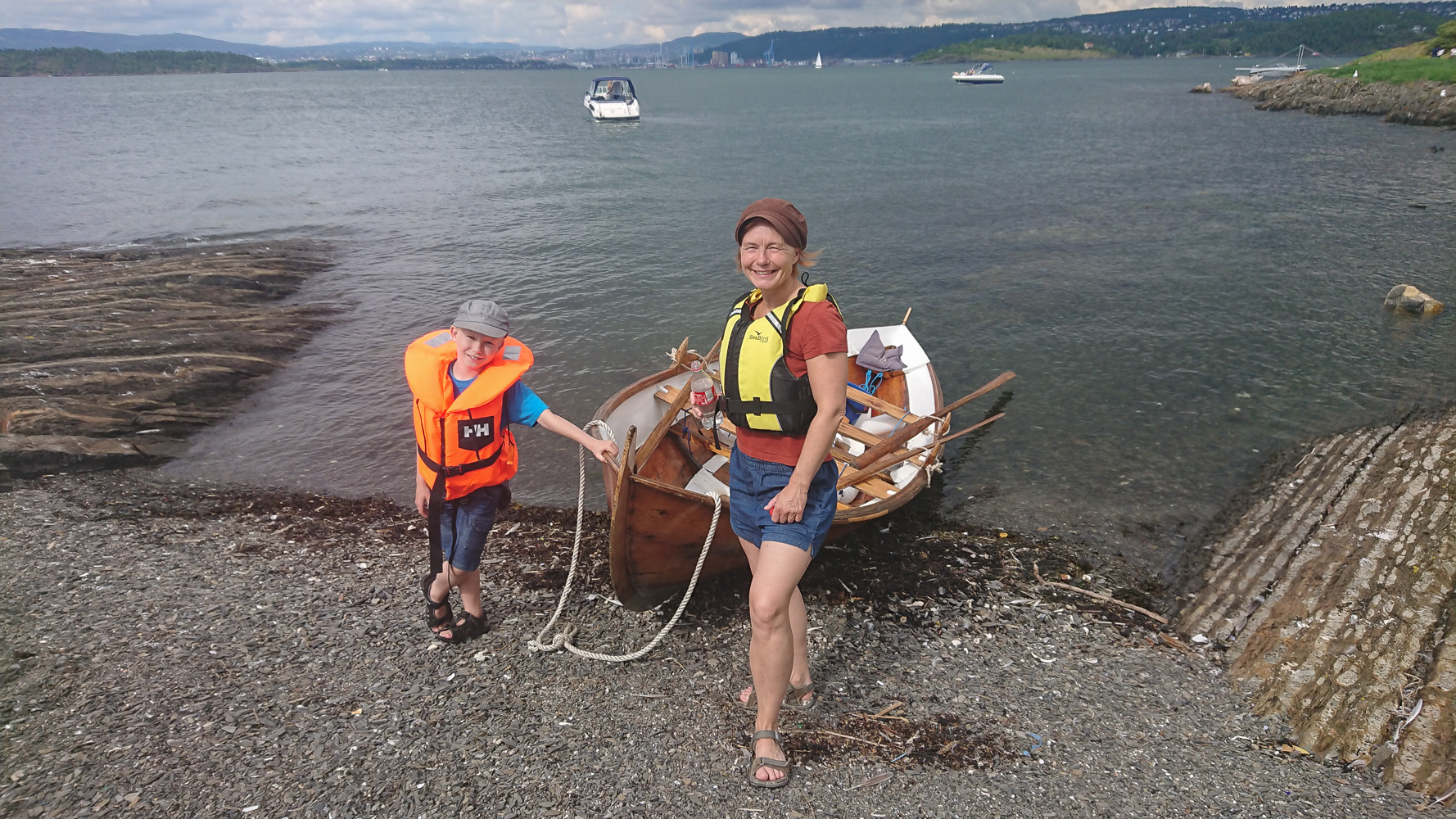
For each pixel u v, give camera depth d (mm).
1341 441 7855
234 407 9664
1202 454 7871
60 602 4996
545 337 11961
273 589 5266
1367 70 56688
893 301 13586
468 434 3750
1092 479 7441
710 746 3768
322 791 3410
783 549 3096
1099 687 4398
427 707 4004
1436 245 15898
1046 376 10023
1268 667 4496
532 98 100250
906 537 6430
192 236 18844
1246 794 3523
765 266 2912
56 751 3590
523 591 5273
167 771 3488
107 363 10180
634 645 4652
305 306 13438
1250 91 70250
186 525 6453
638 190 26297
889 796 3482
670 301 13773
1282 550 5859
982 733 3949
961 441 8328
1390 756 3689
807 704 4070
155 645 4496
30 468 7535
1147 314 12289
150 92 119938
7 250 16734
